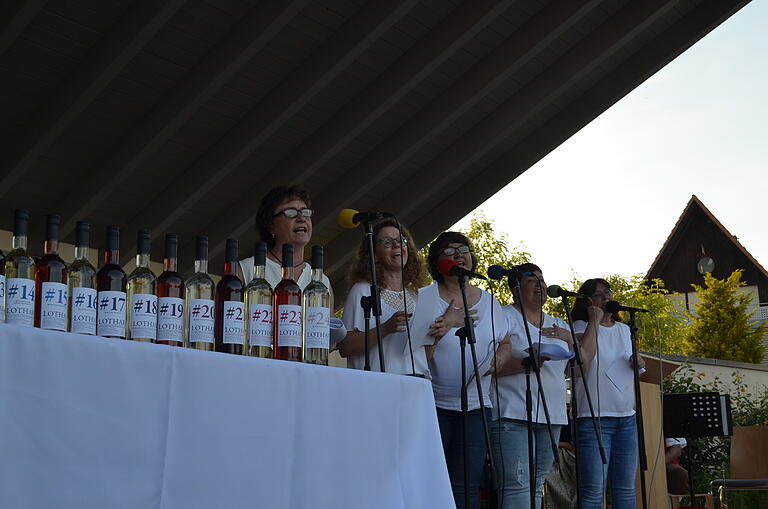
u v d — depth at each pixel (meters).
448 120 7.53
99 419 1.18
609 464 4.06
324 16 6.36
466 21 6.64
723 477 7.95
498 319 3.20
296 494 1.44
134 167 6.80
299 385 1.46
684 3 7.62
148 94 6.49
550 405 3.48
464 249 3.24
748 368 9.88
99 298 1.52
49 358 1.13
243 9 6.02
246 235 8.34
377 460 1.61
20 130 6.36
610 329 4.14
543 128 8.40
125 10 5.71
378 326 2.38
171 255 1.67
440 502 1.72
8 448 1.09
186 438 1.28
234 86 6.72
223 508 1.32
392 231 3.02
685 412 5.02
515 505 3.22
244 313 1.76
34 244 7.44
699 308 18.14
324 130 7.38
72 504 1.14
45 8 5.56
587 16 7.29
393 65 7.02
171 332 1.59
